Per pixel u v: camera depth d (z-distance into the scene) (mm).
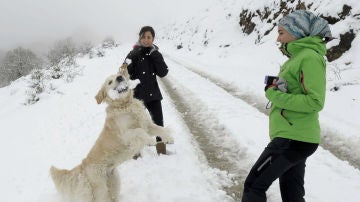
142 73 5277
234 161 5574
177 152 5770
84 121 9500
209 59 21141
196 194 4406
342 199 4141
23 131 10414
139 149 3922
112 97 3969
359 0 12516
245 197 3018
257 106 9000
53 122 10336
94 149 4125
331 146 6113
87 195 4051
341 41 12062
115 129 4035
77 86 15070
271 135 3057
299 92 2859
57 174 4230
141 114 4129
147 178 4859
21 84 19172
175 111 8812
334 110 7836
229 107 8750
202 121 7863
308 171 4938
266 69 14469
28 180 6113
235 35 23781
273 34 18031
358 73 9984
